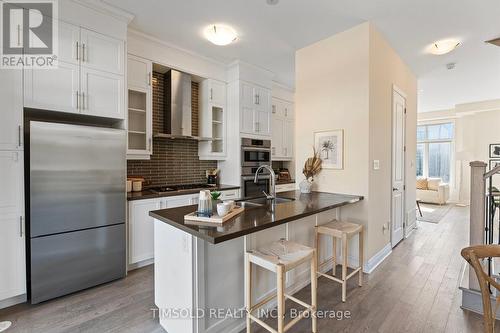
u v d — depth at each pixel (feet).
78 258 7.79
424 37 10.39
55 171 7.34
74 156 7.66
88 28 8.14
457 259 10.45
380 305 7.13
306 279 8.23
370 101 9.35
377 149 10.01
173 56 11.27
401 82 12.57
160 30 9.87
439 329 6.11
